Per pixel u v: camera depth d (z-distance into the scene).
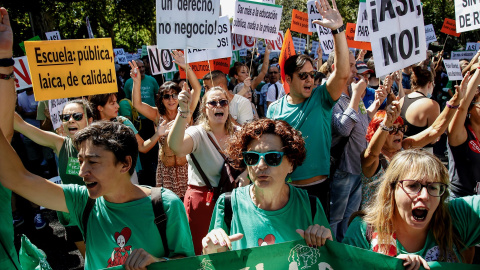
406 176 2.05
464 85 3.42
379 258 1.98
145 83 9.02
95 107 4.25
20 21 14.80
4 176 2.05
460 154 3.63
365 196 3.69
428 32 11.50
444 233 2.13
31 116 7.50
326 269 2.07
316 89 3.78
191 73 4.72
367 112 4.41
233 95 5.34
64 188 2.21
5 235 2.07
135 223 2.12
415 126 4.20
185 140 3.38
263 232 2.30
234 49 8.47
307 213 2.33
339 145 4.14
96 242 2.16
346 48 3.43
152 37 26.98
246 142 2.33
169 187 4.14
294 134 2.33
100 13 23.50
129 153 2.11
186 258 1.97
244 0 6.46
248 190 2.45
